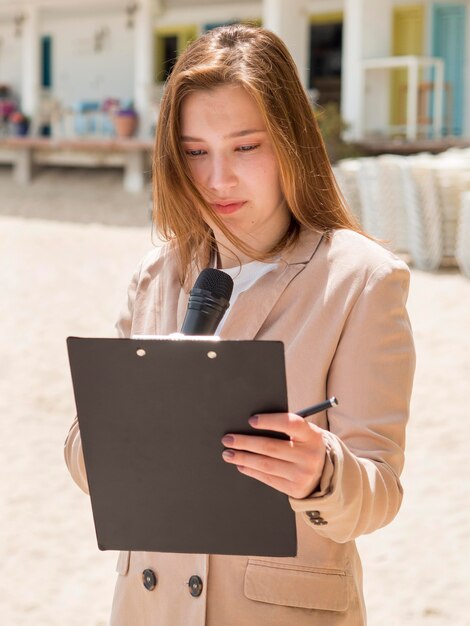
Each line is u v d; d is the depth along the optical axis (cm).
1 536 466
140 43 1986
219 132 161
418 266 1061
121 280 1023
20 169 1967
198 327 152
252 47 162
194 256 180
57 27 2348
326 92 2081
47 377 708
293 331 164
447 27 1752
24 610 400
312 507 134
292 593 158
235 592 159
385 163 1084
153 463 137
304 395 160
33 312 895
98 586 421
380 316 157
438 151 1503
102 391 134
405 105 1762
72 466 171
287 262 168
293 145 162
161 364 131
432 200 1044
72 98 2342
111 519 142
